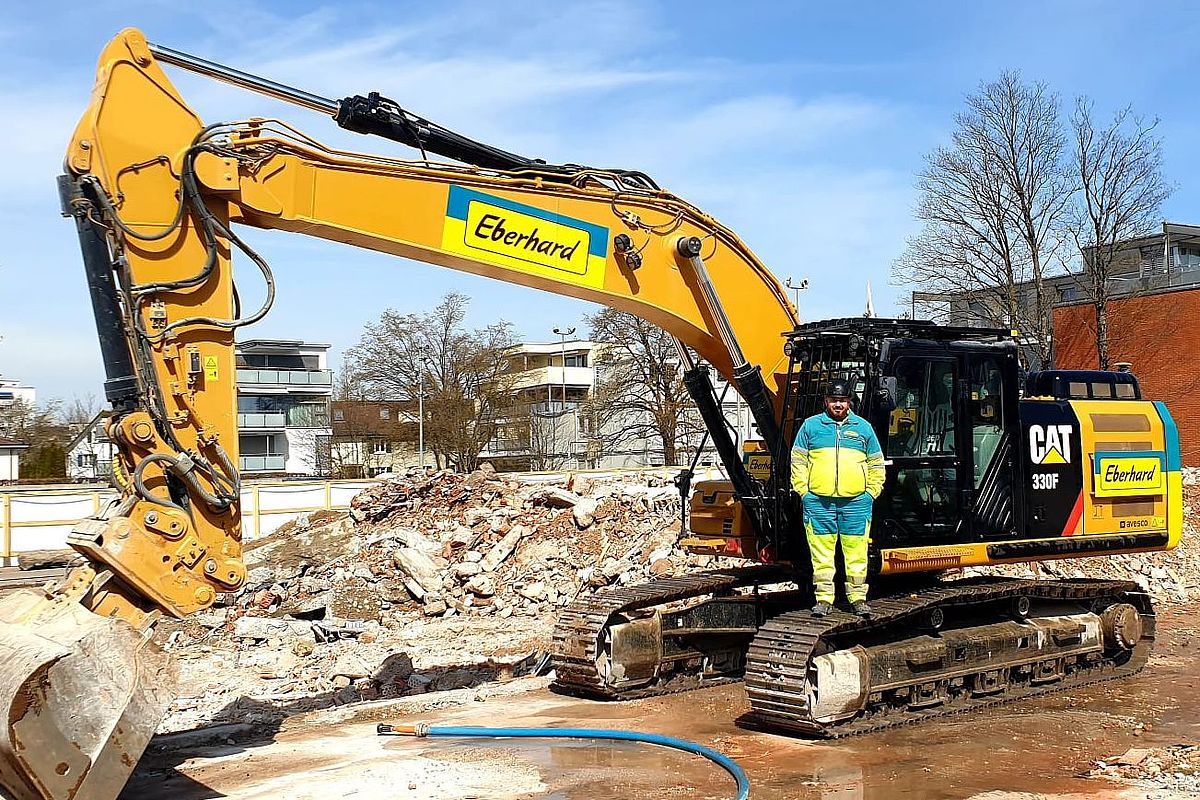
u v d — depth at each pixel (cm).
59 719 579
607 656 1017
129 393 708
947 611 1036
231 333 746
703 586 1066
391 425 5816
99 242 709
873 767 805
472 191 838
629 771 794
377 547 1822
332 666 1255
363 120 806
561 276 877
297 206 777
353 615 1591
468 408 5400
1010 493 1016
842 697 883
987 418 1006
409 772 791
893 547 947
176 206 739
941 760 823
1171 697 1040
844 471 894
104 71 721
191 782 784
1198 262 4016
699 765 810
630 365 4656
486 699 1041
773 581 1089
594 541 1755
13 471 4659
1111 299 3556
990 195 3381
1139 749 842
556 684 1073
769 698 877
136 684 628
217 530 725
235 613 1584
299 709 1041
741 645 1115
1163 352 3541
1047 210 3341
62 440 5356
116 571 673
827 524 909
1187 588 1630
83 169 704
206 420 732
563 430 7031
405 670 1206
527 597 1611
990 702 1002
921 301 3556
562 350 7156
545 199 869
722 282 962
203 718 1000
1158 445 1137
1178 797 721
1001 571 1625
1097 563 1667
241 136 761
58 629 622
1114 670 1120
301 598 1645
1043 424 1045
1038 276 3366
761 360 985
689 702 1014
